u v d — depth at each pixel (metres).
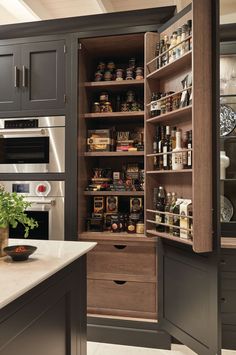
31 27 2.67
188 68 2.12
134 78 2.77
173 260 2.29
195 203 1.85
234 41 2.66
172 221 2.15
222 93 2.77
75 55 2.62
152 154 2.30
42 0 3.09
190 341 2.11
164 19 2.47
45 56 2.68
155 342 2.40
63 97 2.63
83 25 2.59
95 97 3.05
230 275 2.34
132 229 2.65
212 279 1.91
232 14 2.80
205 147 1.88
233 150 2.80
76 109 2.61
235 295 2.33
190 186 2.09
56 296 1.40
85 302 1.77
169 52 2.20
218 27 1.88
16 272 1.24
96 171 2.91
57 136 2.64
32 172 2.69
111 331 2.48
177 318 2.24
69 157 2.62
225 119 2.77
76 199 2.60
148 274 2.49
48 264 1.37
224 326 2.35
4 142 2.75
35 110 2.68
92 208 2.95
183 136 2.13
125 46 2.77
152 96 2.39
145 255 2.50
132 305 2.51
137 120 3.02
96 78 2.84
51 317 1.36
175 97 2.17
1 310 0.99
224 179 2.67
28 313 1.16
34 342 1.20
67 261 1.44
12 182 2.72
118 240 2.55
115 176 2.87
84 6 3.20
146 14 2.47
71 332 1.56
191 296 2.10
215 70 1.88
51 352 1.36
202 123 1.87
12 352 1.06
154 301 2.47
